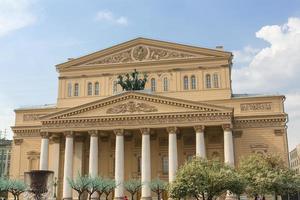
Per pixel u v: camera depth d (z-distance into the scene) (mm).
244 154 78812
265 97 81562
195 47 87875
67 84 92562
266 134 79062
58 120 78312
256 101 81812
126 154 82750
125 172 81875
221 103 83312
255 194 62562
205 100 84562
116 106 77000
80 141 83562
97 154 76312
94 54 92375
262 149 78250
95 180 58969
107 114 76812
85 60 92875
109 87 90125
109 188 63969
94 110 77750
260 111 81062
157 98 75312
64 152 83688
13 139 91000
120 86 89312
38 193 45812
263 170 62688
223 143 78438
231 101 83000
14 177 87812
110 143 83938
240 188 54906
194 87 86312
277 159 67312
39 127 89625
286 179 62938
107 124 76625
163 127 74500
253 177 61688
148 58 89875
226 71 85625
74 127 77625
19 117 91875
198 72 86812
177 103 74688
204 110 73375
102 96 89875
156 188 69562
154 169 80688
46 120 78812
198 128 73125
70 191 75000
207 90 85375
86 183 57906
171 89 87062
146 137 74562
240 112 81938
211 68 86500
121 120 76062
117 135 75750
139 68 89562
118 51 91688
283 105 80625
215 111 73000
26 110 91750
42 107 93375
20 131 90688
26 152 89500
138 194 79375
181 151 80188
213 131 79438
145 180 72500
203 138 72875
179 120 74125
